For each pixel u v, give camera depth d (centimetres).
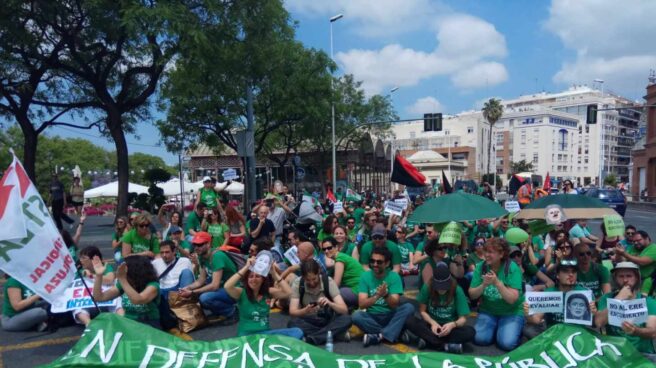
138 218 806
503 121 12369
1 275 998
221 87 1998
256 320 549
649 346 494
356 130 3522
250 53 1652
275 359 482
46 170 6181
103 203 3903
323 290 596
